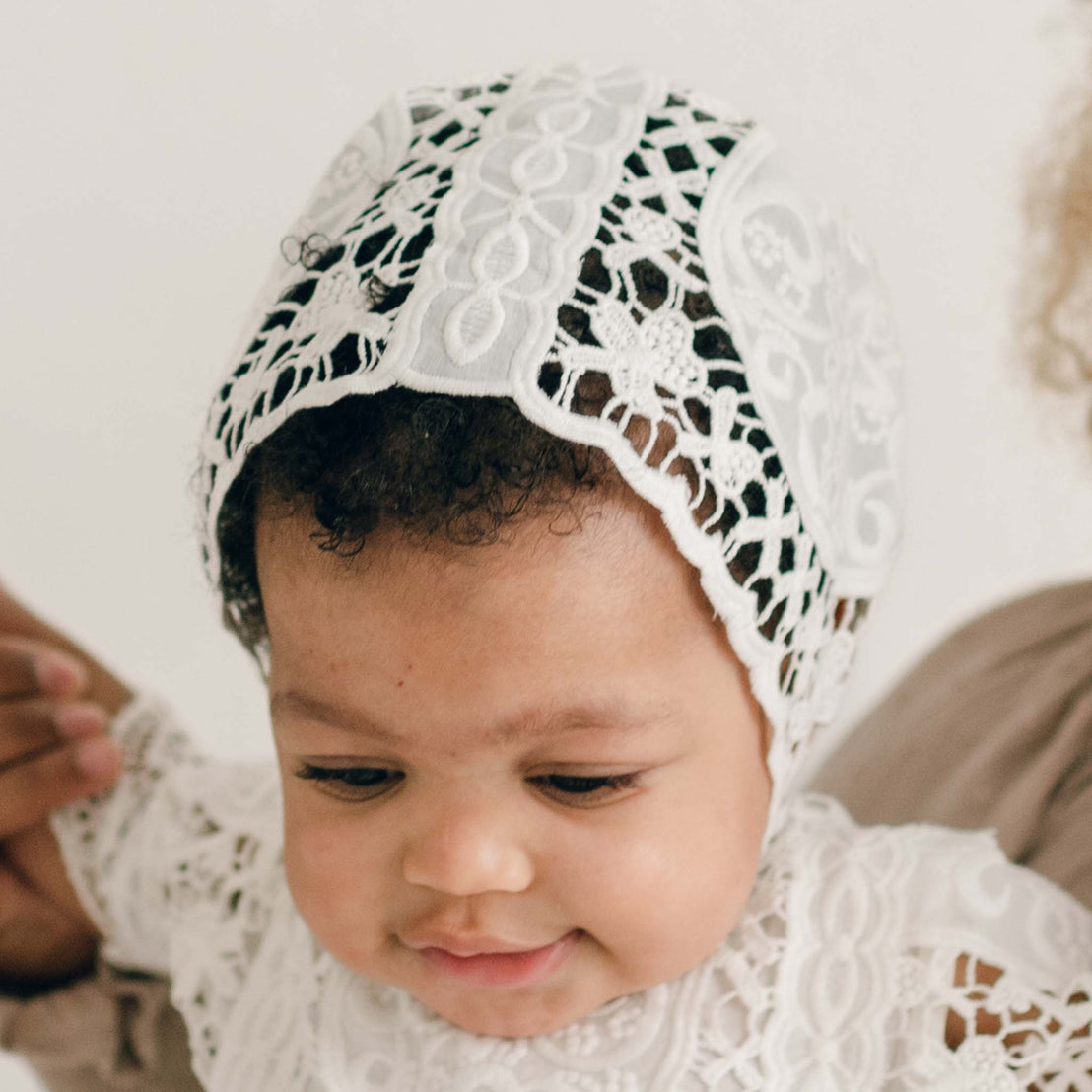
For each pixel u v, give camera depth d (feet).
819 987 3.53
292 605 3.18
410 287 3.18
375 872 3.28
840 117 7.67
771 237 3.45
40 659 4.38
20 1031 4.39
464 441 3.01
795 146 7.73
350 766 3.24
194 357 8.00
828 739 6.50
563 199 3.27
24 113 7.86
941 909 3.56
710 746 3.26
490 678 2.98
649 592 3.09
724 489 3.15
